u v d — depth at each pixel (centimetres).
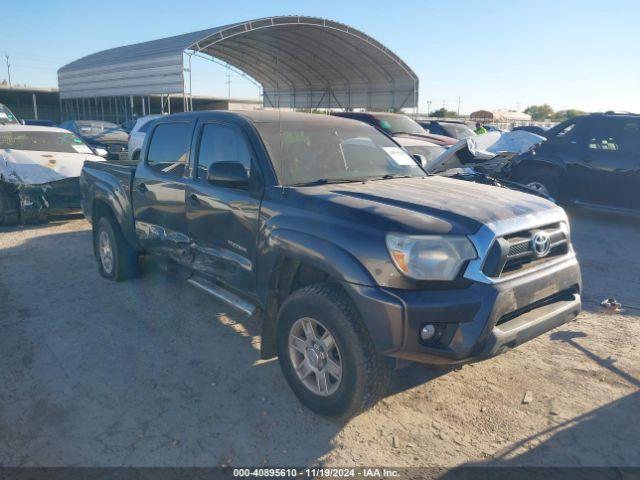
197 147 472
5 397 380
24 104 4988
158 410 364
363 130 496
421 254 306
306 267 373
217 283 465
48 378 406
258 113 460
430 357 309
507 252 321
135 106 4416
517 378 405
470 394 383
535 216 350
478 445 327
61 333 486
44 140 1027
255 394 385
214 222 439
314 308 338
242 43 2614
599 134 930
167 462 312
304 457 317
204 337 480
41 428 344
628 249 777
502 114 5109
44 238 844
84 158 993
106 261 637
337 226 334
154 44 2709
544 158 979
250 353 450
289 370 367
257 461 313
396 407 367
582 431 339
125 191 571
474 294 308
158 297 577
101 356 442
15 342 467
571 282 367
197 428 344
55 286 612
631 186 888
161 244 524
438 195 373
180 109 4931
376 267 311
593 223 970
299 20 2217
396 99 2920
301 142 432
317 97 3412
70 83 3647
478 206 347
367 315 310
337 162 436
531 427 344
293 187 384
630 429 341
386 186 399
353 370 321
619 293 590
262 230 384
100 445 327
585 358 436
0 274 655
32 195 896
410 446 326
